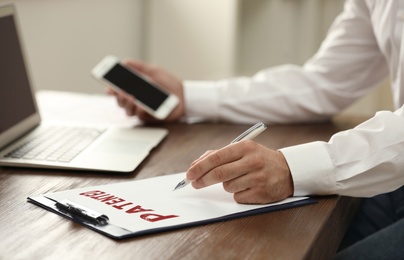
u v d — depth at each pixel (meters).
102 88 2.54
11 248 0.65
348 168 0.87
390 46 1.17
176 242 0.68
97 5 2.38
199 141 1.18
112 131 1.21
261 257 0.65
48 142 1.10
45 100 1.50
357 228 1.11
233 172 0.80
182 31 2.61
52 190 0.86
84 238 0.68
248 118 1.37
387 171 0.87
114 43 2.54
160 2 2.64
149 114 1.32
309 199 0.84
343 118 1.45
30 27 2.02
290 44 2.81
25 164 0.97
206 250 0.66
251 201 0.81
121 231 0.69
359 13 1.36
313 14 2.74
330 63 1.39
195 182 0.81
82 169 0.95
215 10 2.55
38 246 0.66
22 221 0.73
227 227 0.73
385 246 0.93
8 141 1.08
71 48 2.26
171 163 1.02
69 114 1.36
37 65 2.08
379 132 0.88
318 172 0.85
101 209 0.77
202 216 0.75
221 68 2.59
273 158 0.84
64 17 2.20
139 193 0.84
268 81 1.39
